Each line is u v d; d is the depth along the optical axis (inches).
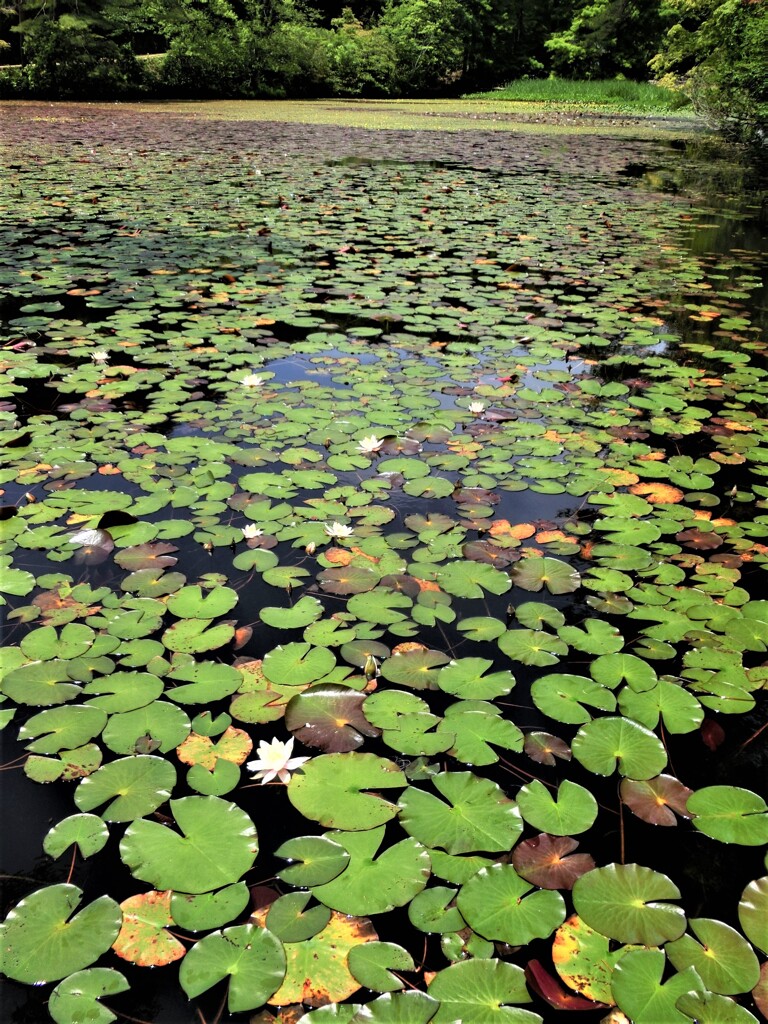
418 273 175.9
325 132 495.8
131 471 82.5
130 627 57.9
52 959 35.0
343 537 70.7
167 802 43.6
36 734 47.8
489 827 42.2
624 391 112.1
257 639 57.7
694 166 403.9
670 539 73.2
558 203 281.1
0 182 276.5
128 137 423.2
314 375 114.3
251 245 197.5
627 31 930.1
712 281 180.2
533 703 52.9
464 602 63.9
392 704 50.9
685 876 40.4
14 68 625.6
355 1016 32.5
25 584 63.3
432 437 93.4
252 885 38.7
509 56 979.3
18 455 85.5
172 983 34.1
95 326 132.0
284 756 44.2
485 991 33.8
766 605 63.6
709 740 50.6
